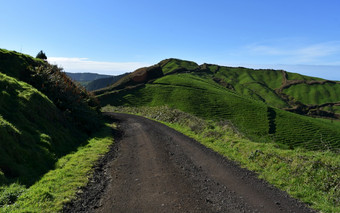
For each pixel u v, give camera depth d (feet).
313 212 23.35
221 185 30.09
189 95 308.81
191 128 80.02
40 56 129.59
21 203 22.88
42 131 46.06
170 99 303.27
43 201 23.75
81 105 89.76
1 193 24.20
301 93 573.74
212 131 67.21
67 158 41.57
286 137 203.31
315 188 28.84
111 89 355.56
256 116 249.14
